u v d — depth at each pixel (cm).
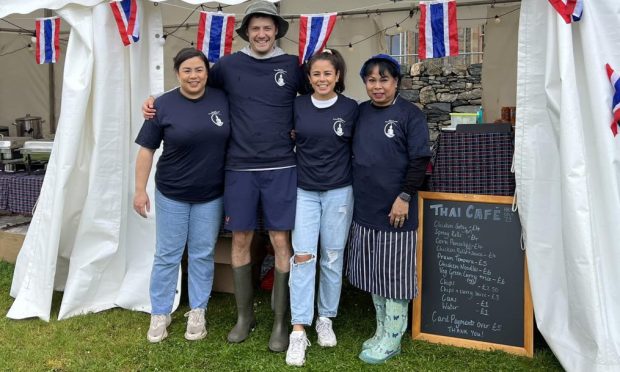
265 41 233
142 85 293
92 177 281
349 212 243
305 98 239
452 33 227
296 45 582
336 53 235
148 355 246
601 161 206
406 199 223
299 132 234
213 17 270
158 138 244
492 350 246
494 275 251
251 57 238
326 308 256
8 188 370
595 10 208
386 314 240
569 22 205
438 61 679
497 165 252
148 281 300
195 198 248
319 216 243
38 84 653
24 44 641
